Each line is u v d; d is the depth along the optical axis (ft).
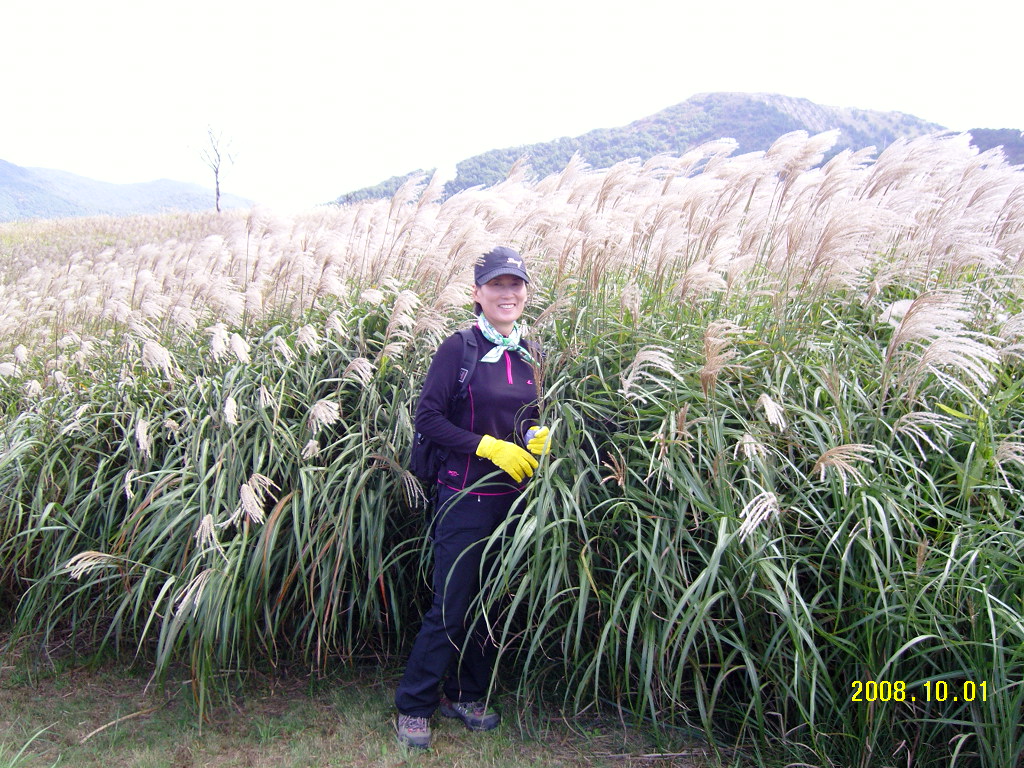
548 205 15.88
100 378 16.52
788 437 10.35
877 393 11.15
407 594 12.06
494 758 9.70
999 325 11.88
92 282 23.35
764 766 9.02
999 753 8.11
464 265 13.93
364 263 17.17
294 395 13.24
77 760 10.01
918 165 15.53
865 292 13.83
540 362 10.87
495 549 10.25
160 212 105.70
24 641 13.08
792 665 9.18
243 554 11.18
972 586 8.55
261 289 16.72
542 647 10.34
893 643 8.89
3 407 17.84
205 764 9.87
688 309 13.05
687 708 9.98
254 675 11.77
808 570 9.55
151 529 11.78
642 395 10.79
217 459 12.21
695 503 9.46
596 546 10.26
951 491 10.09
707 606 8.63
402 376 13.07
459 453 9.88
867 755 8.77
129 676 12.07
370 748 9.98
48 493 13.75
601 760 9.50
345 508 11.37
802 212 14.76
